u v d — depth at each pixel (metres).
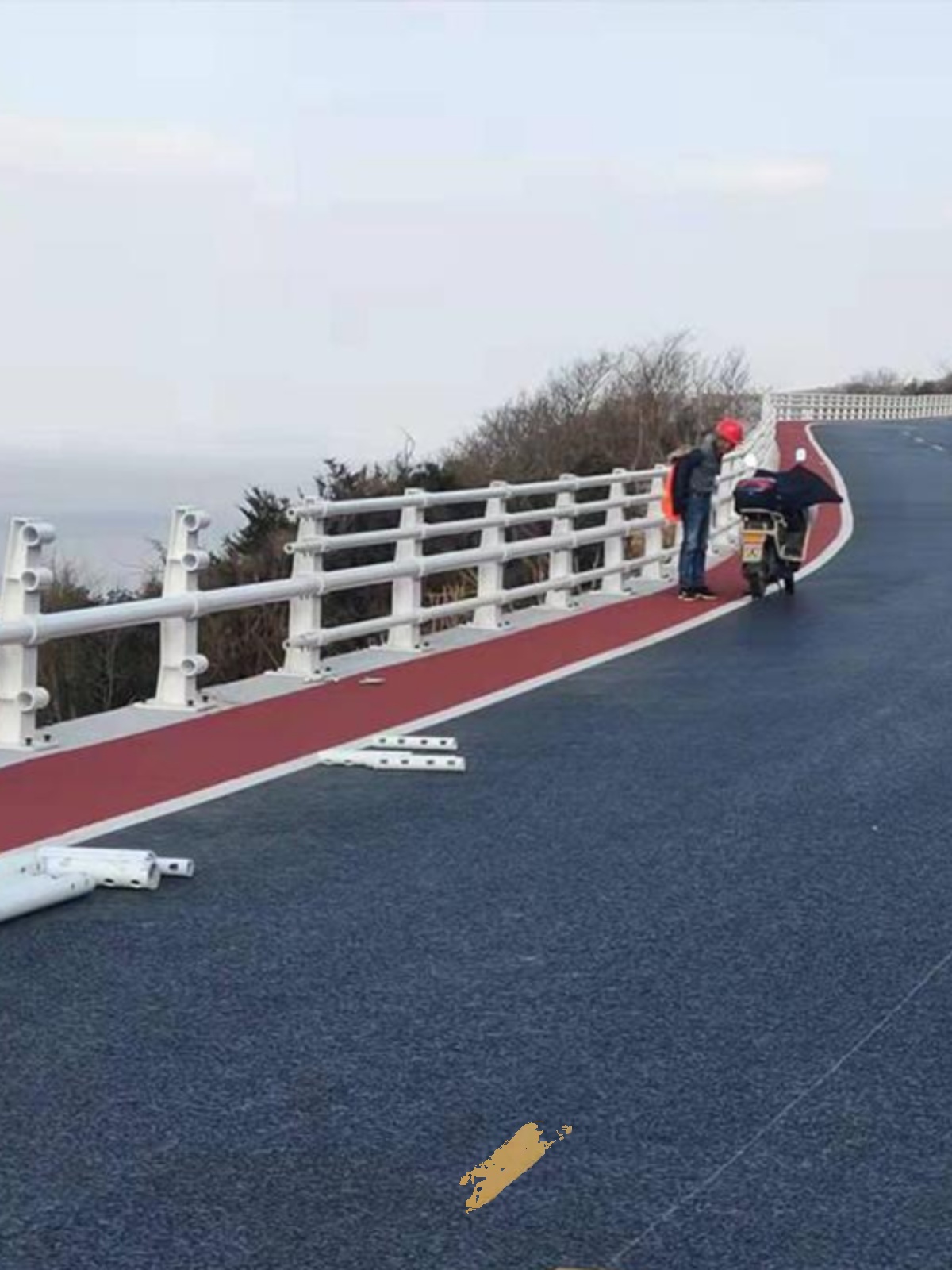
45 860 7.35
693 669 14.10
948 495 36.78
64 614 10.32
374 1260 4.06
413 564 14.59
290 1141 4.73
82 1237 4.17
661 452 54.91
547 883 7.44
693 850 8.05
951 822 8.63
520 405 63.00
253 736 10.89
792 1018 5.76
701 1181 4.50
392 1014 5.77
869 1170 4.58
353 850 7.99
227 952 6.41
